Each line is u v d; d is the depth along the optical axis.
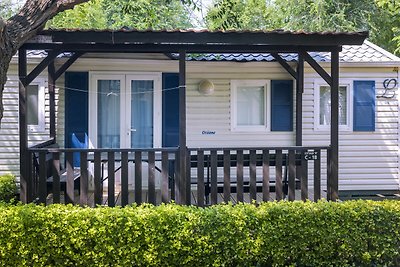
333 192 5.71
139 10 13.27
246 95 8.25
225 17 7.91
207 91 8.05
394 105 8.59
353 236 4.85
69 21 15.62
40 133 7.98
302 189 5.79
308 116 8.42
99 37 5.27
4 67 4.57
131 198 6.85
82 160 5.48
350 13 15.92
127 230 4.60
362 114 8.52
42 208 4.73
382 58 8.51
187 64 8.04
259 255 4.73
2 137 7.97
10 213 4.58
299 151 5.88
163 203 5.17
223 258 4.68
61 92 7.86
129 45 5.67
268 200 5.70
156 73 8.01
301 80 7.55
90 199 6.69
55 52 5.51
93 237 4.57
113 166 5.52
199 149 5.64
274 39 5.46
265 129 8.26
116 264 4.59
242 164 5.71
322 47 5.87
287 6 16.94
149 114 8.03
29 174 5.45
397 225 4.93
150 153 5.55
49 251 4.56
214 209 4.87
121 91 7.95
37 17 4.79
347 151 8.48
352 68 8.47
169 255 4.62
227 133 8.20
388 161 8.55
